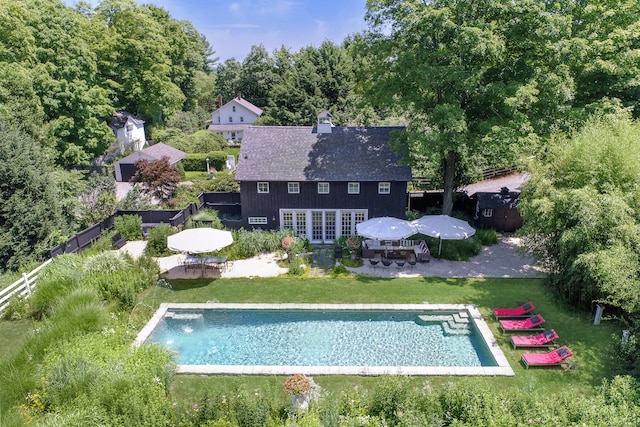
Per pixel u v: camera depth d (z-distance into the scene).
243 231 24.25
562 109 20.67
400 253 22.89
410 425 9.96
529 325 15.42
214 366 13.68
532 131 20.77
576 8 21.81
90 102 37.69
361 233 21.38
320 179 23.81
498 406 10.46
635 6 21.98
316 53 60.03
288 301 18.09
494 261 22.09
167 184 30.64
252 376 13.29
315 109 57.19
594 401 10.48
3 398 11.00
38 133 26.83
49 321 14.62
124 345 13.78
